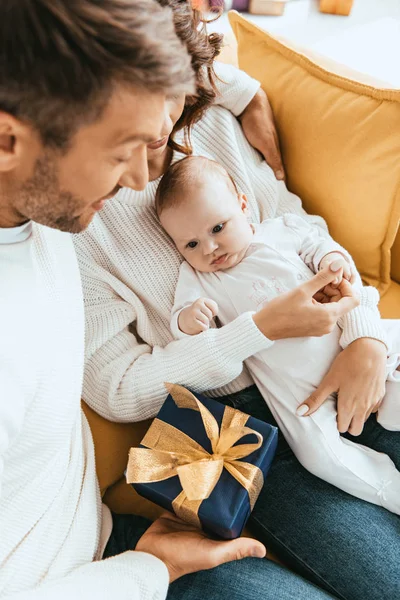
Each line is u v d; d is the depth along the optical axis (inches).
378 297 36.8
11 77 14.9
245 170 40.6
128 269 35.5
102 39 14.8
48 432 24.4
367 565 29.1
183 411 32.2
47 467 26.4
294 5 80.7
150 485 29.5
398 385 34.0
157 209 35.8
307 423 32.9
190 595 28.7
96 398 34.7
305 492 32.5
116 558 27.2
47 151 17.1
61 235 28.6
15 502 24.8
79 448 30.3
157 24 15.8
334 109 39.2
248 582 29.0
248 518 33.1
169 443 31.1
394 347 36.1
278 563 32.2
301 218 39.9
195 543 28.5
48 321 24.0
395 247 42.9
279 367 34.3
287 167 43.8
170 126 29.4
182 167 35.2
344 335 34.5
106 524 31.8
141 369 33.6
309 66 41.0
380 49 70.7
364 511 31.2
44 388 23.3
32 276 23.4
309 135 40.6
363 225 40.6
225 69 40.1
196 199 34.1
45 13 14.2
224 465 29.7
